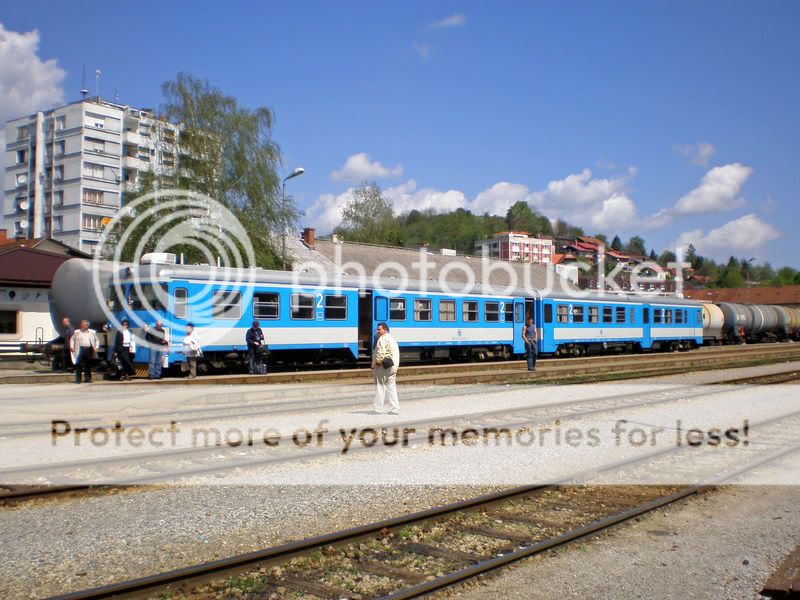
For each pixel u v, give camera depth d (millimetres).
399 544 6555
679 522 7449
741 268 175875
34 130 71562
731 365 30359
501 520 7352
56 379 20609
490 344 30422
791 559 5852
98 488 8461
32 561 6156
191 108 40625
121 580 5742
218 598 5371
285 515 7512
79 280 23156
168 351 20328
